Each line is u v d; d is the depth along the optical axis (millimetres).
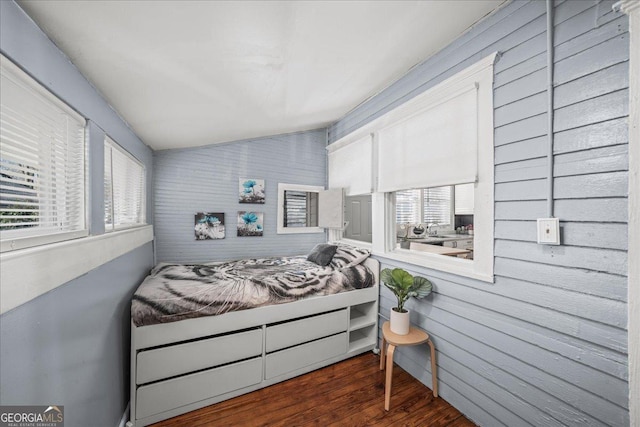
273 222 3342
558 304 1222
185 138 2525
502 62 1465
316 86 2086
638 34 963
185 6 940
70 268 1017
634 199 979
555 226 1205
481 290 1582
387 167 2406
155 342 1597
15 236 828
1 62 727
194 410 1708
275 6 1071
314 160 3596
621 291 1026
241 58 1396
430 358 1947
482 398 1572
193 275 2195
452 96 1753
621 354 1029
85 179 1239
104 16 888
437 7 1413
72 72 1108
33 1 772
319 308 2186
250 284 1985
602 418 1078
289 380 2045
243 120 2443
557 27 1225
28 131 900
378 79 2240
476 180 1599
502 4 1464
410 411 1728
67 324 1015
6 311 707
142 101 1590
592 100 1104
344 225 3121
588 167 1116
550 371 1253
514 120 1404
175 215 2822
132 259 1889
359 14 1309
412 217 4652
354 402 1809
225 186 3061
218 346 1773
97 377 1260
